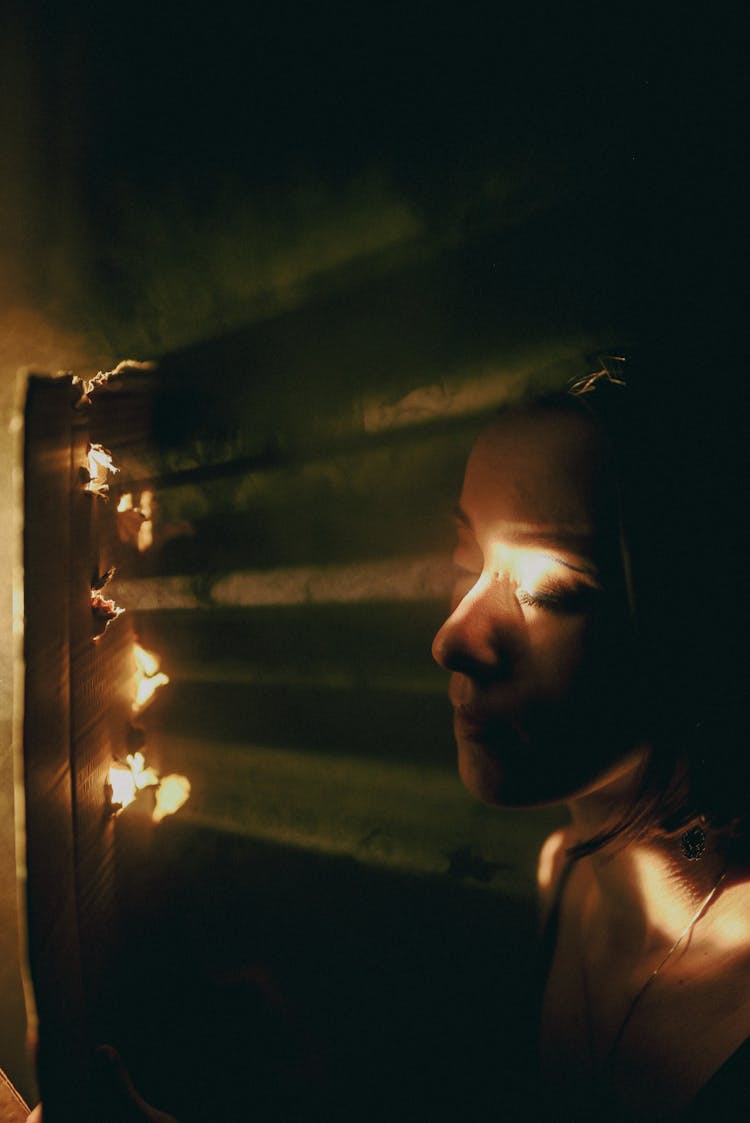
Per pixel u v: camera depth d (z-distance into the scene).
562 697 0.40
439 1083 0.57
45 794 0.39
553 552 0.40
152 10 0.56
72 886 0.42
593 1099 0.44
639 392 0.40
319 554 0.64
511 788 0.42
